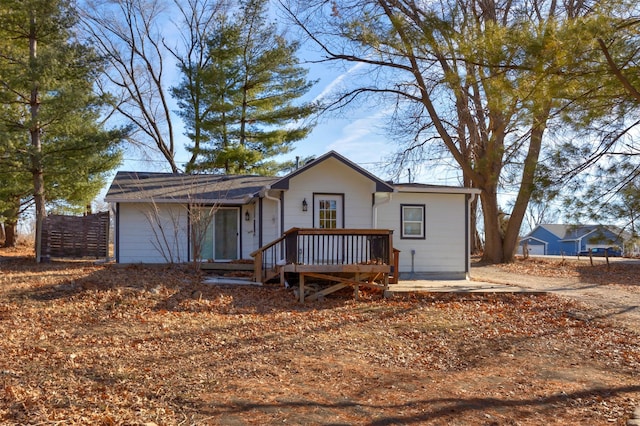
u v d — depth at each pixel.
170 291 12.89
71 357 7.53
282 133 29.58
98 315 10.62
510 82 8.58
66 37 21.69
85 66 23.70
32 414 5.28
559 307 12.05
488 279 17.84
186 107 29.36
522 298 13.02
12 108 22.56
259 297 13.12
